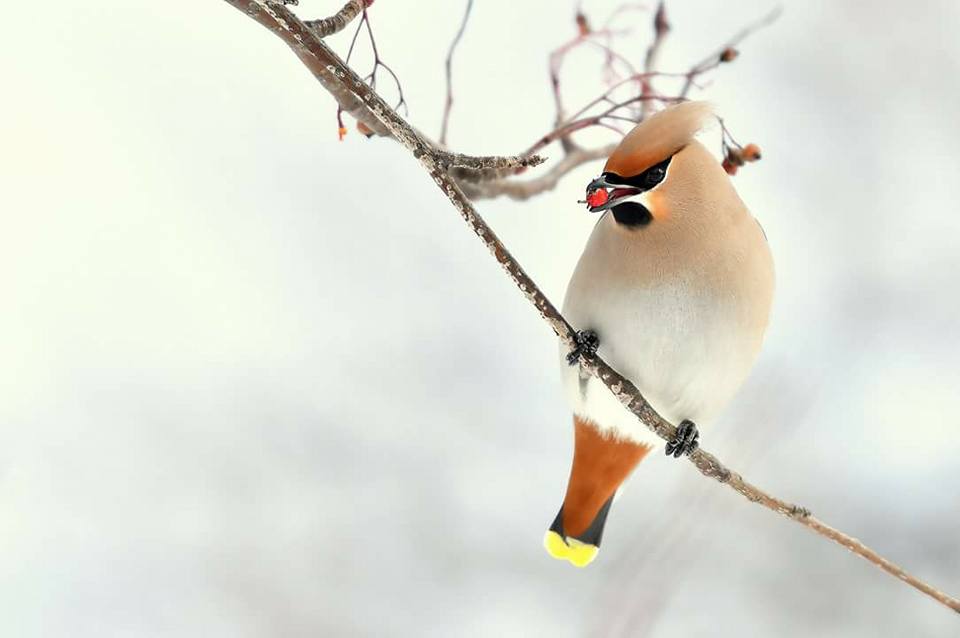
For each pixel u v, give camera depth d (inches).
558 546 344.5
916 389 480.4
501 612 413.1
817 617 414.6
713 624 407.2
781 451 443.8
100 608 406.3
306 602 414.9
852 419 466.6
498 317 488.1
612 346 307.0
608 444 327.3
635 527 418.0
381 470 449.1
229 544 425.4
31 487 430.0
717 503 408.2
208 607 411.2
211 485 438.0
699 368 304.0
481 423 464.4
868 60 558.3
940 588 423.8
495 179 318.7
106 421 448.5
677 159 290.0
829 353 492.1
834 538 291.0
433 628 414.9
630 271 298.7
